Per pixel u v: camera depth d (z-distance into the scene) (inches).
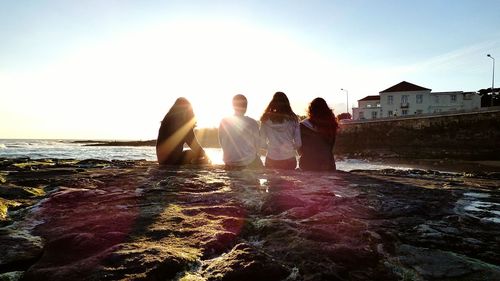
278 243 85.2
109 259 70.9
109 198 135.3
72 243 81.0
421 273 71.0
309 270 70.2
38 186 166.7
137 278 64.1
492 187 194.1
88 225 97.1
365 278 68.8
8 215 110.0
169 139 285.3
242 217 110.3
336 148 2118.6
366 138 1996.8
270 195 136.3
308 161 260.2
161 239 85.8
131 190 155.9
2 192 140.5
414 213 121.3
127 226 96.0
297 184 179.6
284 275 68.2
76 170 242.1
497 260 80.2
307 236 89.2
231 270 68.2
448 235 96.0
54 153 1562.5
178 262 71.1
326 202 133.3
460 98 2536.9
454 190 179.3
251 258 72.8
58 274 65.2
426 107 2573.8
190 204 128.0
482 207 136.3
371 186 186.7
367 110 2805.1
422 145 1760.6
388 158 1519.4
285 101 264.7
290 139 264.8
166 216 107.3
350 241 87.5
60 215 108.9
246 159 260.2
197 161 295.6
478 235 97.0
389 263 75.9
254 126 260.2
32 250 78.0
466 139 1611.7
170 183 176.2
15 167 264.7
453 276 69.7
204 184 174.9
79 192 141.3
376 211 122.0
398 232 97.4
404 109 2623.0
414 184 201.8
